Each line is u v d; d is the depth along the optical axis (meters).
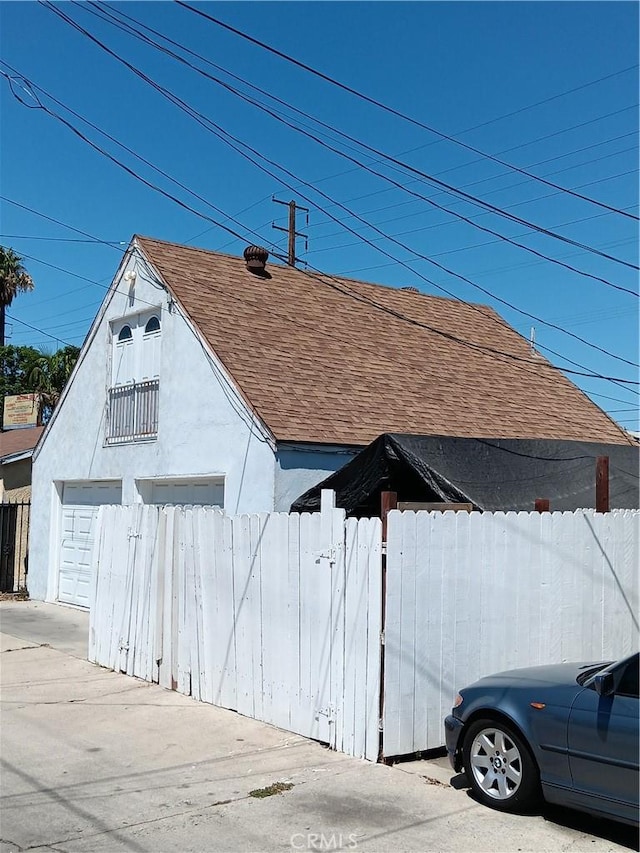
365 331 17.17
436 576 7.82
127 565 11.41
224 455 13.45
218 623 9.59
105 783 7.02
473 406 16.16
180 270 15.89
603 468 9.44
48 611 17.31
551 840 5.76
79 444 17.84
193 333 14.46
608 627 9.12
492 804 6.33
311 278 18.33
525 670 6.83
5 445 27.69
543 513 8.66
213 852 5.60
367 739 7.55
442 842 5.73
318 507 10.90
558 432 16.69
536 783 6.09
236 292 16.09
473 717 6.54
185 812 6.33
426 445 10.21
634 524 9.48
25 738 8.38
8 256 43.31
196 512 10.09
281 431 12.56
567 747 5.84
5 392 44.56
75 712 9.34
